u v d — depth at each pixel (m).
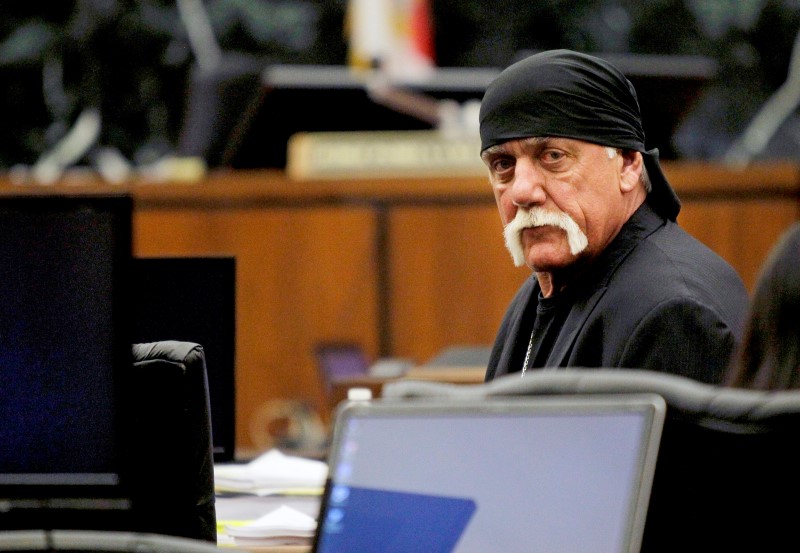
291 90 15.17
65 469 5.71
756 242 15.03
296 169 15.34
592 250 7.88
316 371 15.22
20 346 5.73
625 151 7.99
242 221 15.20
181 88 22.02
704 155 23.22
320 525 4.59
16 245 5.71
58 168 21.84
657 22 23.38
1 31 22.02
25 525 5.73
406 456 4.58
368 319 15.26
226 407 8.31
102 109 22.02
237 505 8.16
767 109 23.47
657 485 4.40
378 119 15.61
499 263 15.22
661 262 7.65
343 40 22.91
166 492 6.35
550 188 7.83
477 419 4.56
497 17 23.05
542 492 4.45
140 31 21.94
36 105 22.03
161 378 6.34
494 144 7.96
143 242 15.13
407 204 15.24
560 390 4.52
